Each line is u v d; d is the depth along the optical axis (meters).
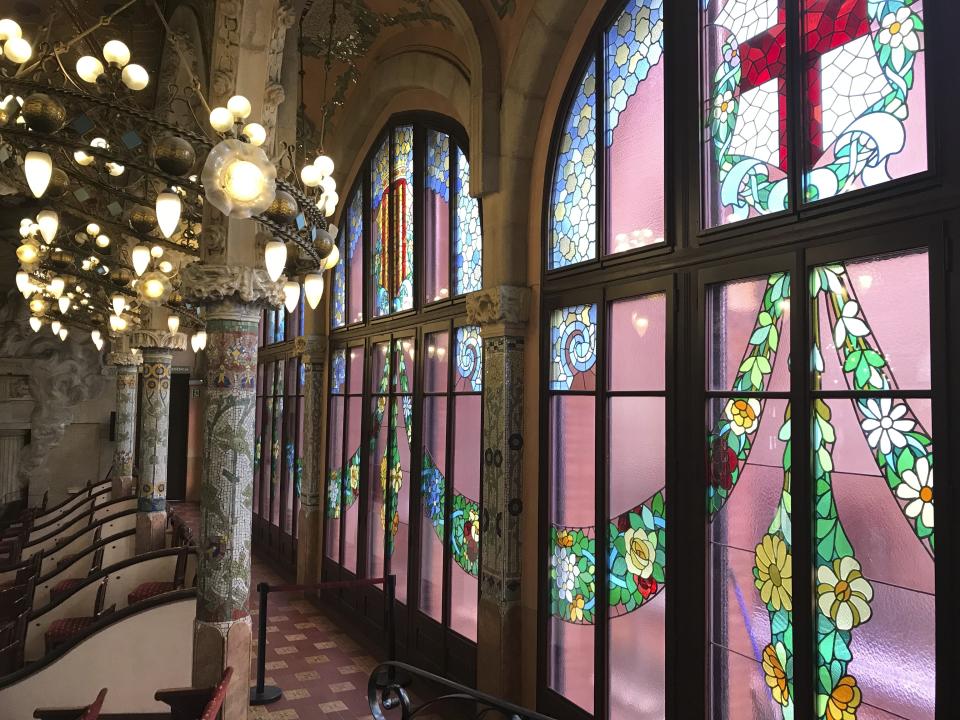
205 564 4.52
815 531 3.53
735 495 3.99
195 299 4.62
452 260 7.01
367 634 8.12
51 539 10.53
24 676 4.99
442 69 6.79
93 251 6.38
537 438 5.63
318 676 6.81
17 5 7.09
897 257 3.27
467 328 6.70
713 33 4.38
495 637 5.67
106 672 5.15
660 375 4.58
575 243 5.45
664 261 4.54
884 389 3.27
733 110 4.20
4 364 14.70
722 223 4.23
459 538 6.63
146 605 5.27
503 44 5.91
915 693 3.06
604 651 4.82
